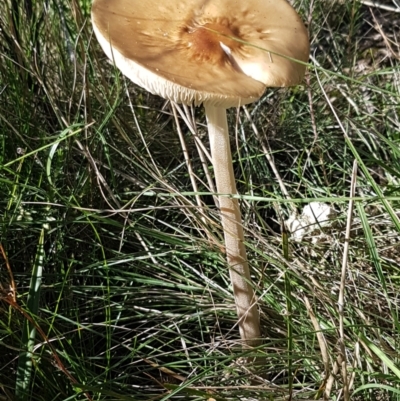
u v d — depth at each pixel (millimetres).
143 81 191
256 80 202
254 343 260
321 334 223
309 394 234
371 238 235
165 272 300
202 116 384
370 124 396
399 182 326
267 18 222
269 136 383
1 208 283
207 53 204
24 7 325
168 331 267
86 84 298
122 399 222
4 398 219
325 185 368
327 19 444
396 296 274
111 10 210
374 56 453
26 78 320
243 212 335
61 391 226
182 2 222
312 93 402
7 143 302
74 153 326
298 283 277
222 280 307
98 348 276
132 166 326
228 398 235
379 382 234
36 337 243
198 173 355
